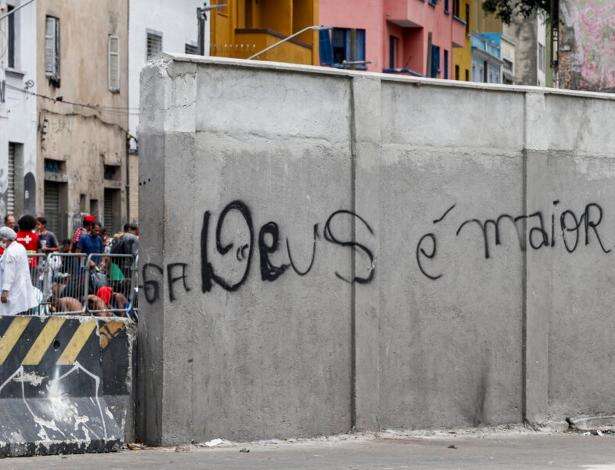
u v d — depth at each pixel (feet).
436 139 55.57
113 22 178.81
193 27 202.08
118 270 66.69
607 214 60.64
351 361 53.36
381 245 54.08
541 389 58.44
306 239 52.13
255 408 50.98
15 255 62.03
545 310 58.54
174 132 48.85
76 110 169.17
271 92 51.26
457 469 44.24
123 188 183.01
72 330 48.19
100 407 48.44
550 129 58.80
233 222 50.37
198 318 49.52
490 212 57.11
